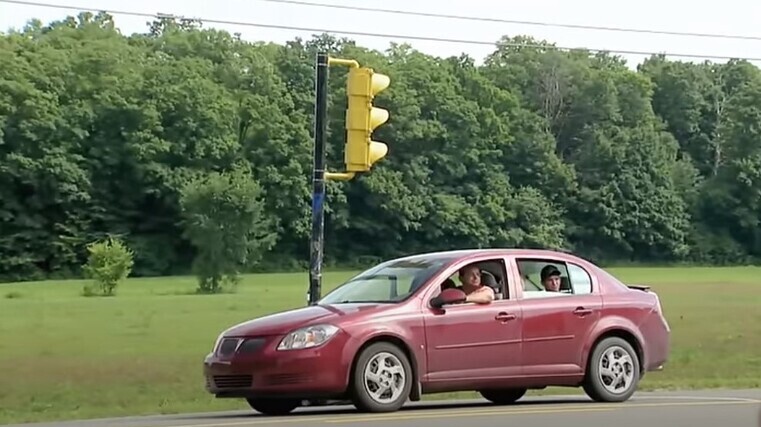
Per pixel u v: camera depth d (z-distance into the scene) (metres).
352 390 14.16
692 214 128.88
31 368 27.67
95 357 31.19
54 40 110.31
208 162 109.62
